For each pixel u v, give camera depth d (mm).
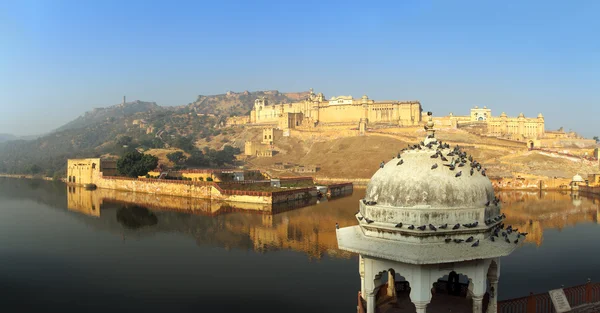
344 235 19703
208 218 84250
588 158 158000
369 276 18641
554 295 21922
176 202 109250
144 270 49219
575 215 83250
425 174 17953
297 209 97875
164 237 66625
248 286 43062
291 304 38156
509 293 38812
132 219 83562
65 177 192375
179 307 38031
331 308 37156
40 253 57219
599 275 44250
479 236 17562
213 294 40906
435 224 17109
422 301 17141
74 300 40062
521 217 81250
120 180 141625
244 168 191500
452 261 16234
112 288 43156
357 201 114250
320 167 184125
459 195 17484
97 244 62156
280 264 50781
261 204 105375
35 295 41469
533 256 52281
